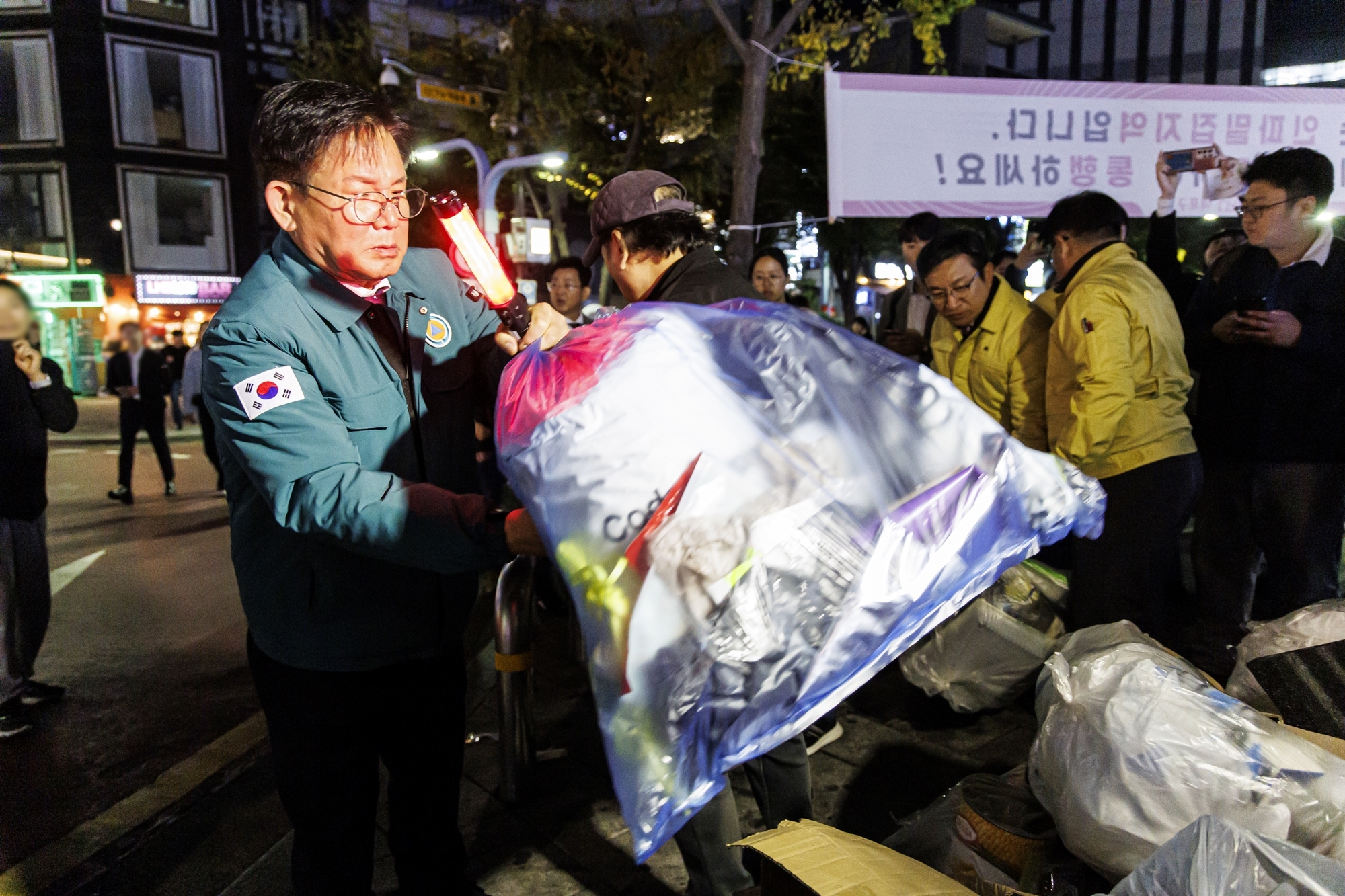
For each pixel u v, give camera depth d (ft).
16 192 82.89
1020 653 8.18
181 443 48.83
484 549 4.24
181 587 17.49
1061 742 4.36
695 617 3.28
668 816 3.27
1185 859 3.22
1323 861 3.09
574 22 50.44
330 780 5.48
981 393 9.57
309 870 5.62
